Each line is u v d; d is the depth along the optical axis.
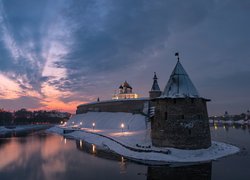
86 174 24.56
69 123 108.75
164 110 34.47
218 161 28.52
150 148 33.84
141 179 22.31
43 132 89.38
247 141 47.78
